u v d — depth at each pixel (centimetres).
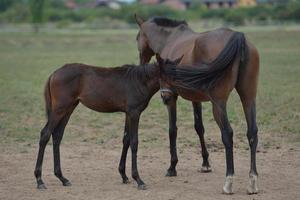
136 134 1036
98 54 3997
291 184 1052
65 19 8438
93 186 1055
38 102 2066
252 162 988
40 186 1035
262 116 1708
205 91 988
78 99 1054
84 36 5656
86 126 1644
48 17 8294
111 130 1594
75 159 1277
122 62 3316
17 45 5031
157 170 1180
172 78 1004
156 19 1252
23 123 1694
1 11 10512
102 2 11738
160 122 1680
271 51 3947
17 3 10631
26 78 2819
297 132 1510
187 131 1559
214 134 1523
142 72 1030
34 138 1502
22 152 1345
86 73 1049
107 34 5806
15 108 1938
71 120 1717
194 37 1091
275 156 1281
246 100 998
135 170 1033
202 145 1156
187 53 1052
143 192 1007
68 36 5697
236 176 1120
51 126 1035
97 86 1045
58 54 4119
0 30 6519
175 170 1133
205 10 8175
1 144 1430
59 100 1033
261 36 4909
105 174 1148
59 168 1059
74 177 1124
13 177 1125
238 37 966
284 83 2400
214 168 1195
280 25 6281
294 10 7106
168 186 1053
